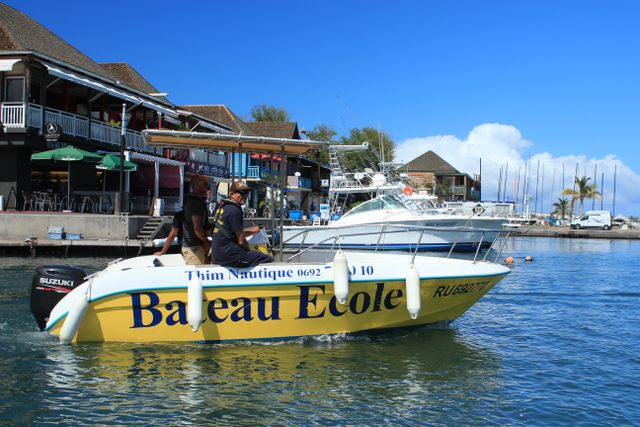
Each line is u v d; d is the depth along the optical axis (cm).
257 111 7662
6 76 2298
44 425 536
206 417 562
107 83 2683
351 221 2322
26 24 2717
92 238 2141
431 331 911
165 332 766
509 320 1068
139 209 2845
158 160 2789
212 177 3622
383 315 842
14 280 1383
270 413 576
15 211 2189
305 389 642
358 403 608
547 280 1758
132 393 616
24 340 786
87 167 2695
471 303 904
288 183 4616
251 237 891
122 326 759
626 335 946
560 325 1027
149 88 3603
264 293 770
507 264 2317
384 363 742
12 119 2238
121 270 750
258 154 952
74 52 2923
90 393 612
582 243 4391
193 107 5003
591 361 785
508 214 3547
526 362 773
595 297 1381
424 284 837
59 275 781
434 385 669
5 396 600
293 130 5166
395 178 3316
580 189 8688
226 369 697
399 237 2319
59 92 2725
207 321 768
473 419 577
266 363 724
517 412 598
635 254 3050
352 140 6156
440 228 875
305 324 802
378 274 809
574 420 580
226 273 757
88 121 2552
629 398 642
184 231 804
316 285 784
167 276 748
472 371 725
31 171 2467
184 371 685
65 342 761
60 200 2402
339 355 769
